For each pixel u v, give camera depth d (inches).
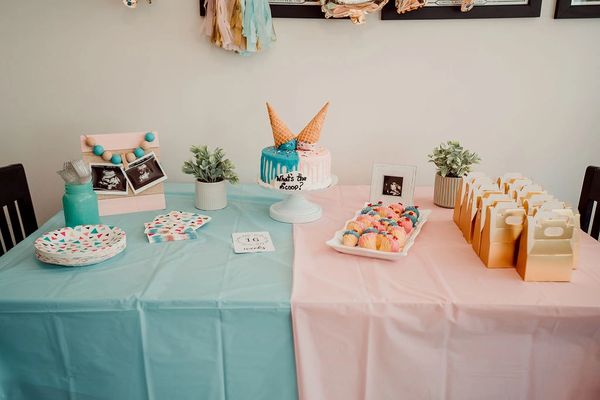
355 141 74.2
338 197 66.0
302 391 40.6
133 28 68.7
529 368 40.4
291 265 45.3
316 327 39.4
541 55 69.7
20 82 70.4
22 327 39.8
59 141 73.1
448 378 40.8
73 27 68.4
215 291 40.1
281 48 69.7
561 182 75.7
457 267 45.1
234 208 61.9
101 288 40.6
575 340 39.3
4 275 42.8
